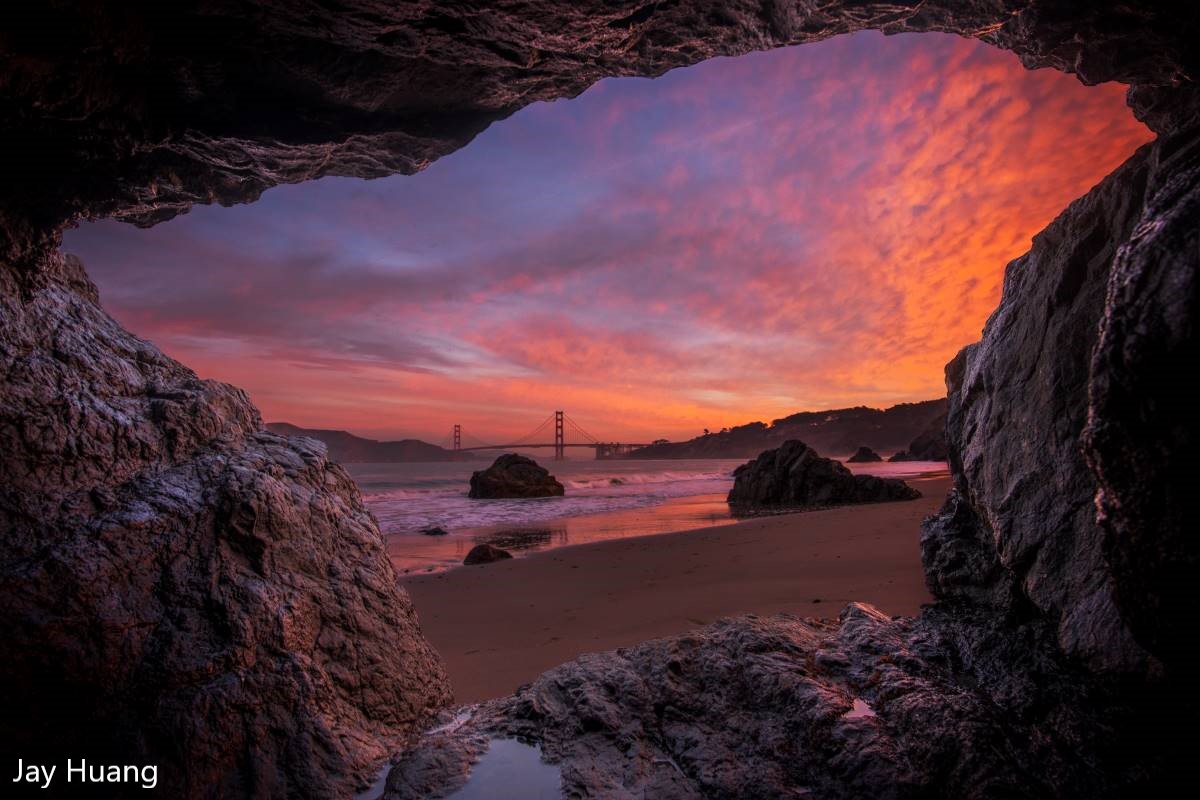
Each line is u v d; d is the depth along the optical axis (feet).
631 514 66.49
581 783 8.11
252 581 9.61
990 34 10.46
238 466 10.83
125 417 10.21
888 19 10.33
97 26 7.39
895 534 33.17
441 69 10.23
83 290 12.14
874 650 9.88
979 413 11.54
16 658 7.35
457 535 50.42
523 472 104.12
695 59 11.23
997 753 6.92
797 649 10.25
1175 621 4.81
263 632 9.28
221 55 8.96
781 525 43.88
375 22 8.63
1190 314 4.24
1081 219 9.37
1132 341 4.61
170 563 9.08
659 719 9.33
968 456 11.48
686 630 18.01
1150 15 8.01
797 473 76.64
